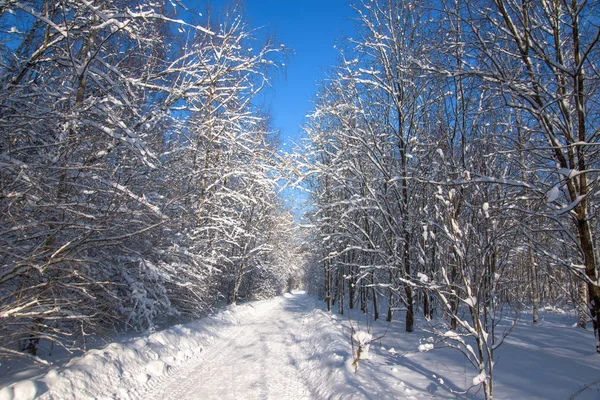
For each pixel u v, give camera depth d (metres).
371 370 5.57
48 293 4.81
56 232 4.45
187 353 8.22
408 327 9.63
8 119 4.82
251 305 22.58
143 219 7.39
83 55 6.14
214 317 13.55
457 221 4.23
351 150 11.06
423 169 9.59
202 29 5.52
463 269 3.98
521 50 5.45
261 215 20.70
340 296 17.59
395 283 10.95
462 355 6.25
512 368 5.18
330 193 15.50
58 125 5.10
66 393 4.32
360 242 11.08
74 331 5.91
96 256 7.04
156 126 8.51
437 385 4.67
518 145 6.32
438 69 6.22
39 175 4.54
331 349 7.43
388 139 10.83
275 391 5.74
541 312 15.78
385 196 10.39
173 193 9.77
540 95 5.47
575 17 4.95
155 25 7.18
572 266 5.67
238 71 10.77
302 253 39.06
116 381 5.32
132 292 8.46
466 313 10.09
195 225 12.47
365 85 11.03
